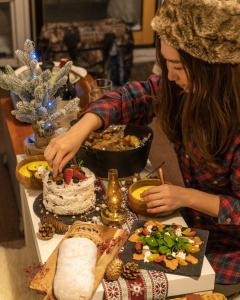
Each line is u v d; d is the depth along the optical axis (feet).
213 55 3.65
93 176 4.40
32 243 5.56
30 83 4.69
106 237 4.01
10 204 7.30
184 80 3.99
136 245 3.95
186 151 4.43
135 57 11.47
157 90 5.06
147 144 4.92
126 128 5.30
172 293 3.75
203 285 3.79
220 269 4.51
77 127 4.57
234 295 4.60
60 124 5.46
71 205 4.26
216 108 3.92
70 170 4.32
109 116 4.83
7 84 4.70
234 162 4.25
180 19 3.67
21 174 4.66
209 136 4.10
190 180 4.78
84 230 4.06
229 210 4.18
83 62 9.75
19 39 10.28
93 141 5.03
